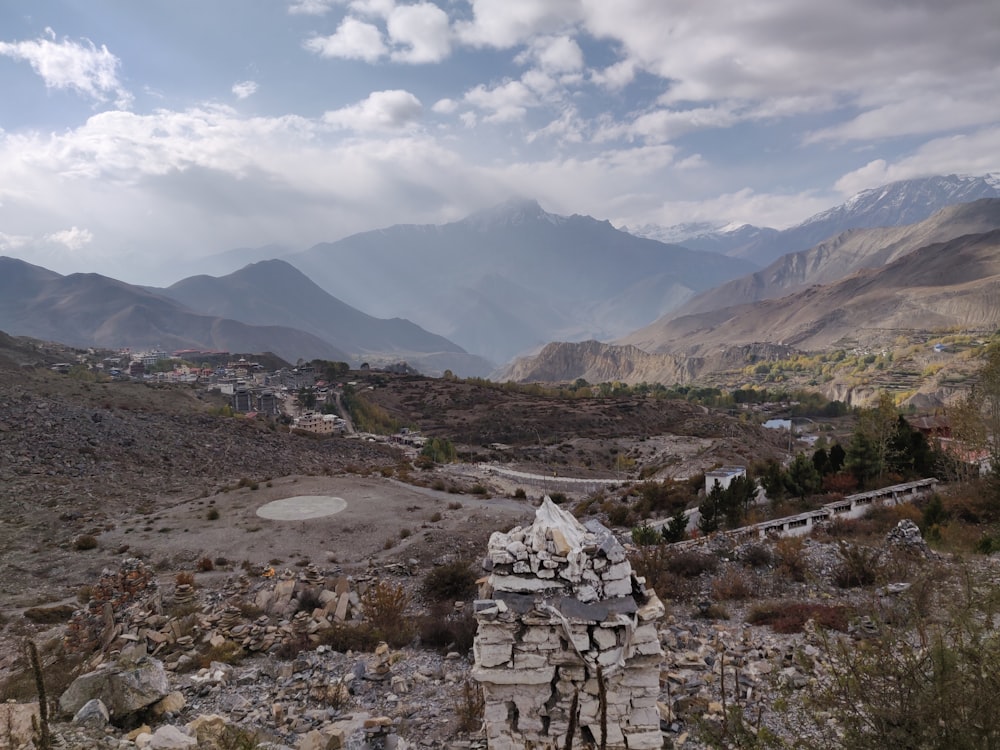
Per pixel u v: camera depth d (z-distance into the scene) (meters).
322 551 38.59
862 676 10.71
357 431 148.88
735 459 69.62
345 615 25.62
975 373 46.72
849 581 22.52
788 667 15.30
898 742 9.28
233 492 54.12
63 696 13.61
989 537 26.20
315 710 15.70
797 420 198.00
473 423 163.88
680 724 12.88
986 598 11.79
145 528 44.44
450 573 28.41
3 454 62.62
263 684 17.75
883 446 42.53
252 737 12.75
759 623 19.58
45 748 9.06
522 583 8.91
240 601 27.28
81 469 63.72
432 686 16.83
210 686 17.47
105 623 23.72
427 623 22.27
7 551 40.69
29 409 76.44
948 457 43.69
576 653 8.60
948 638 13.15
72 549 40.78
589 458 114.38
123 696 13.73
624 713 8.52
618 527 40.12
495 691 8.77
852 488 41.34
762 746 10.30
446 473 73.31
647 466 95.38
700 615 20.75
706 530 33.47
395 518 45.03
